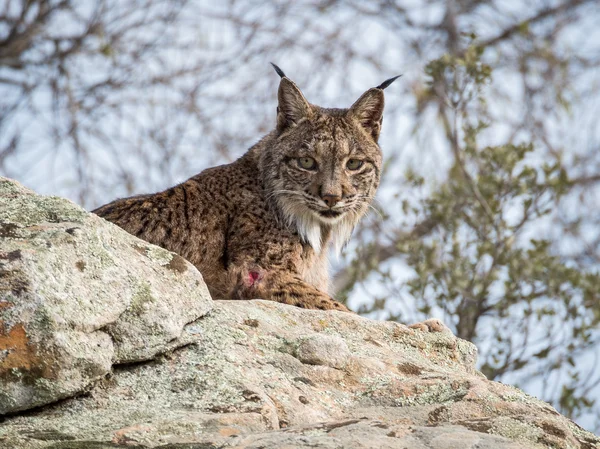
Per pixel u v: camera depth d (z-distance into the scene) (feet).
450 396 24.75
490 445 20.84
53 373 22.11
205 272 38.24
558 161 57.47
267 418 22.40
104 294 23.68
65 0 73.87
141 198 38.37
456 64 55.62
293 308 29.22
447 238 53.88
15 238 23.63
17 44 72.84
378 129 41.81
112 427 21.31
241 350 25.38
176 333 24.73
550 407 24.80
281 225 39.42
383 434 21.36
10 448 20.12
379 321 29.66
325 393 24.77
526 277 51.29
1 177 27.17
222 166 41.06
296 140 39.96
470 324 50.98
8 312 22.02
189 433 21.18
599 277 52.75
